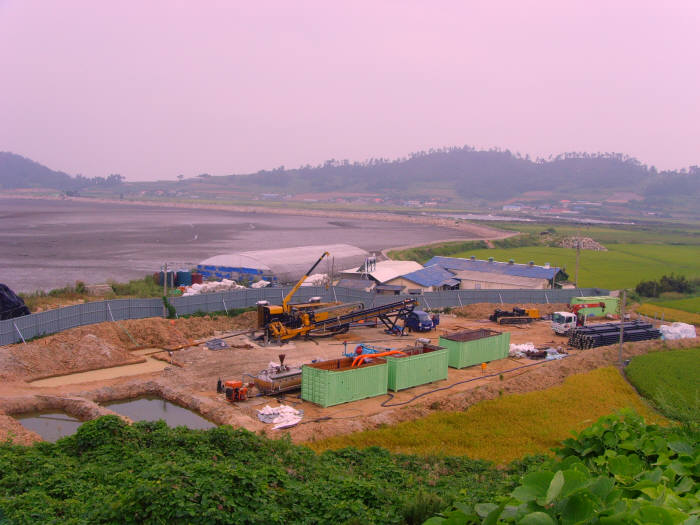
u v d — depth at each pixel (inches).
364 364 1358.3
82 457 748.0
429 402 1272.1
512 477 703.1
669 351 1834.4
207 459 734.5
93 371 1445.6
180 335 1740.9
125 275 3385.8
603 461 372.8
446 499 577.6
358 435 1052.5
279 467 709.9
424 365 1435.8
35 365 1375.5
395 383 1375.5
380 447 936.9
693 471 344.2
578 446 423.8
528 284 2859.3
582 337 1883.6
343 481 622.5
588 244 5713.6
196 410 1219.2
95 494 582.6
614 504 220.5
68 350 1473.9
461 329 2144.4
